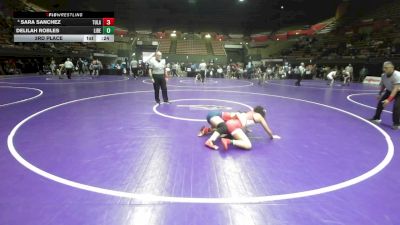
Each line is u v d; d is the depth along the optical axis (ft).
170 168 14.67
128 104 34.01
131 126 23.15
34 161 15.26
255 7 144.56
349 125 25.39
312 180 13.61
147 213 10.50
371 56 85.25
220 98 41.14
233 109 31.89
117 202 11.21
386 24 100.94
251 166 15.16
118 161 15.51
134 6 143.02
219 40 147.84
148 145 18.33
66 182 12.84
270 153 17.29
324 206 11.26
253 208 11.00
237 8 146.20
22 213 10.34
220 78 98.43
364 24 109.50
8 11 90.22
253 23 149.28
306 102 38.93
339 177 14.05
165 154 16.71
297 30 137.59
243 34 152.15
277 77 101.40
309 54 114.93
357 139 20.94
